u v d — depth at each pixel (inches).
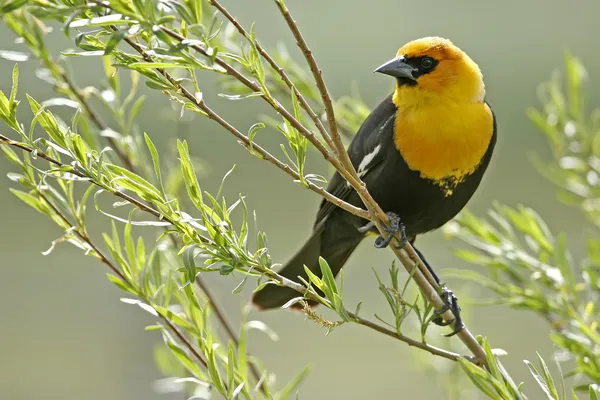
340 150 245.1
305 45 234.2
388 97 385.1
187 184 245.6
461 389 382.0
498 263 359.6
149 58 230.8
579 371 309.9
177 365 350.3
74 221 308.2
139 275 289.4
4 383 625.9
